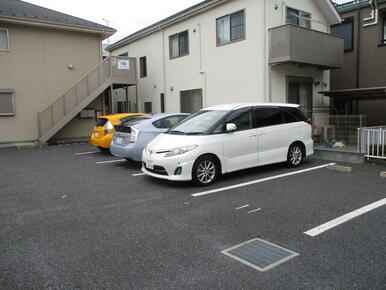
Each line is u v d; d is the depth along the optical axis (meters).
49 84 14.59
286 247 3.56
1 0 15.77
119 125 8.38
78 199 5.55
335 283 2.83
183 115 8.80
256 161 6.91
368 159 8.29
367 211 4.67
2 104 13.51
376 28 12.95
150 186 6.32
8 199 5.62
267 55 11.02
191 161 5.98
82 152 11.19
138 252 3.50
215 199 5.37
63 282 2.94
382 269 3.06
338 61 12.07
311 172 7.28
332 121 11.29
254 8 11.22
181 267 3.16
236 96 12.18
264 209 4.83
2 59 13.46
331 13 12.94
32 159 9.81
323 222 4.28
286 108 7.66
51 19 14.22
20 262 3.33
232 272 3.05
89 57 15.63
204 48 13.53
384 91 10.52
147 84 17.70
